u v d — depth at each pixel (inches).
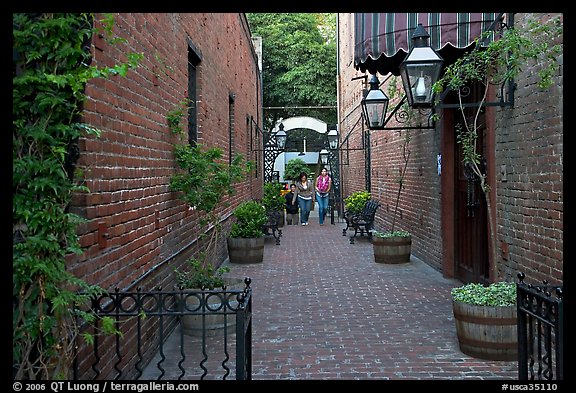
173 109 257.1
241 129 602.9
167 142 246.4
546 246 212.5
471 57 236.2
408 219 468.8
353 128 821.2
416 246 444.8
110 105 170.4
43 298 120.6
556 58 203.5
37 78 120.9
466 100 337.4
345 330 245.6
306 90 1215.6
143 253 206.4
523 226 233.8
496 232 263.0
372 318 265.3
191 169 264.1
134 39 196.7
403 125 467.8
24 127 120.3
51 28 122.0
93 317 133.9
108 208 168.2
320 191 796.0
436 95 260.5
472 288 217.0
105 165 165.8
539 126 218.1
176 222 263.4
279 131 885.8
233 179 304.2
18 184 121.0
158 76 229.0
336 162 963.3
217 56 411.5
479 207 316.8
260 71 914.7
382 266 412.5
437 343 224.8
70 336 134.5
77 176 137.3
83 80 123.3
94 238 155.9
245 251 432.5
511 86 241.0
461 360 204.1
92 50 153.7
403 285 341.7
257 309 286.7
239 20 570.6
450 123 359.6
